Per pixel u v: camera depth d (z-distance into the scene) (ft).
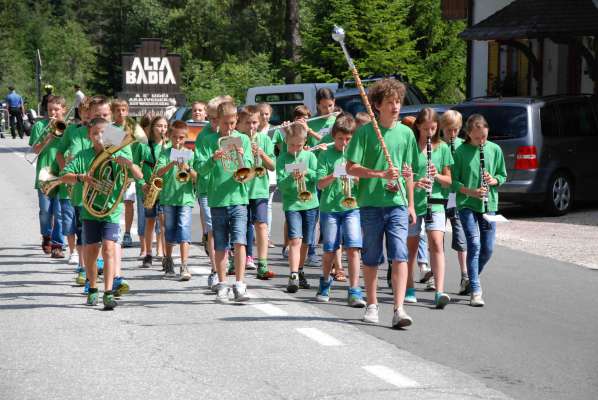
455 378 23.44
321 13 109.91
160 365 24.61
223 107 31.78
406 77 103.19
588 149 57.77
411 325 29.22
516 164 55.42
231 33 207.41
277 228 52.47
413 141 28.68
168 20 213.05
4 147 124.57
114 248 31.60
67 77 283.79
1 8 284.20
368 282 29.30
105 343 26.89
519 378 23.53
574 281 36.83
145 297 33.60
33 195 67.67
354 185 32.12
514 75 89.97
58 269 39.40
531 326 29.19
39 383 23.08
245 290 32.53
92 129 30.73
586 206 62.08
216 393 22.22
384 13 103.45
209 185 32.50
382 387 22.62
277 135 40.75
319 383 22.95
